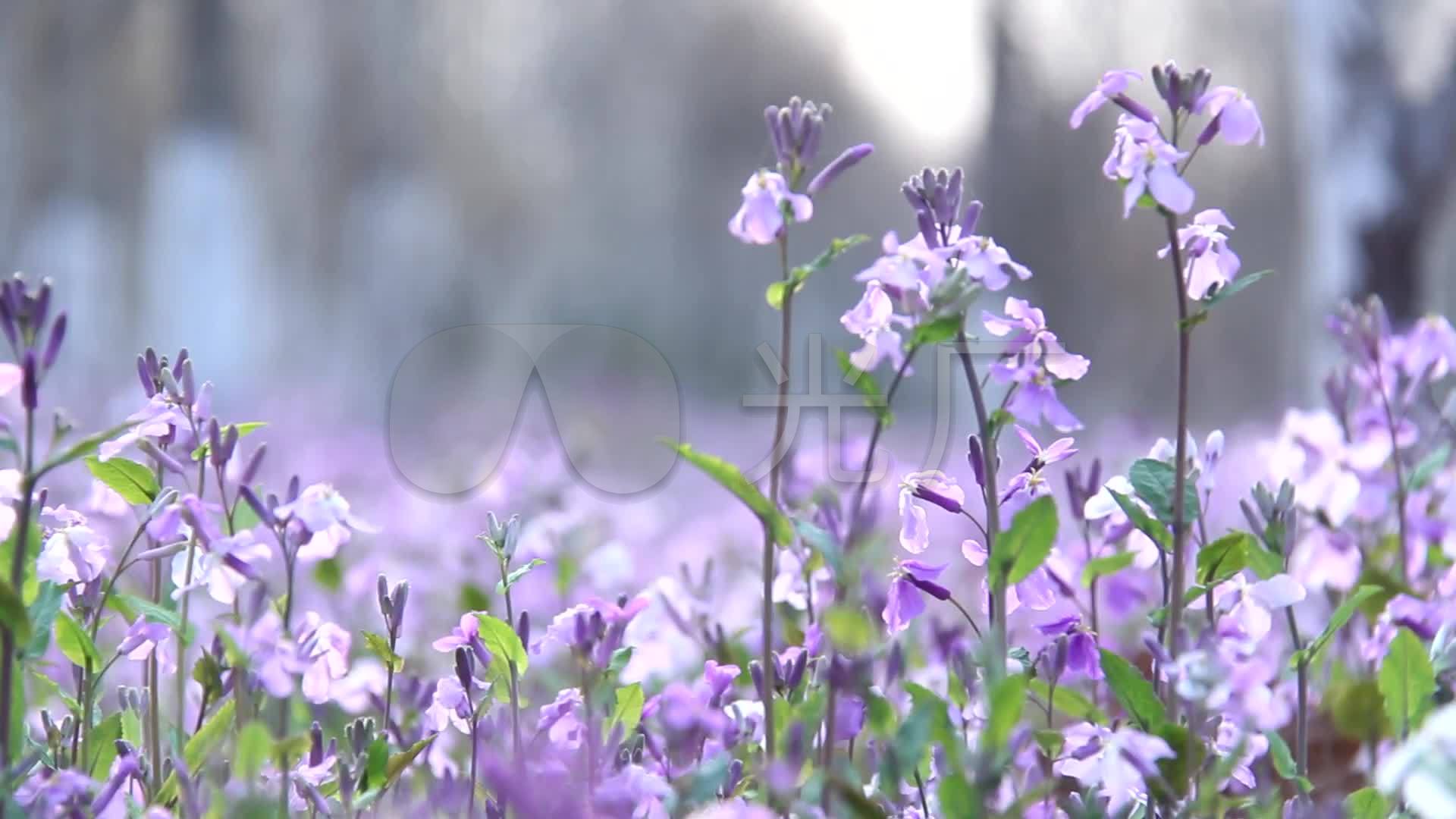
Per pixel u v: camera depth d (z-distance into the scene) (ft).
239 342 75.31
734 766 9.29
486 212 135.44
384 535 22.59
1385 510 14.65
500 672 10.05
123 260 88.48
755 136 174.19
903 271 8.98
